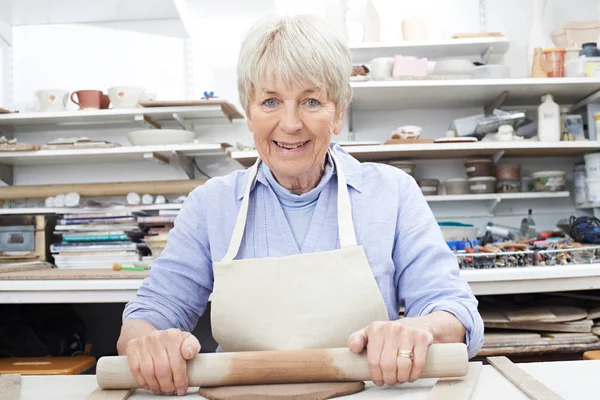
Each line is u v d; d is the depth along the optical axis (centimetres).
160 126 286
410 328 91
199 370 91
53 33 289
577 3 284
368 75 255
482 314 219
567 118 266
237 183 128
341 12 280
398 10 285
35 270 242
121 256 258
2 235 267
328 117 110
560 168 284
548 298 244
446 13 284
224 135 287
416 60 249
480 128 256
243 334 109
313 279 109
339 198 119
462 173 282
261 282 109
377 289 108
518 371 95
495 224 272
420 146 245
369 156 265
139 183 274
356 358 89
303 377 90
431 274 115
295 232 123
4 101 289
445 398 82
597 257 227
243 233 122
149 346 93
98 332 291
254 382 91
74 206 273
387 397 86
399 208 123
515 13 283
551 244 236
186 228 127
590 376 94
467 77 251
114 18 286
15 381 101
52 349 261
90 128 290
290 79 105
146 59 288
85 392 96
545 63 254
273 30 107
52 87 289
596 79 246
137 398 92
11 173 290
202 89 286
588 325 210
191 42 286
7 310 273
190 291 124
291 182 122
